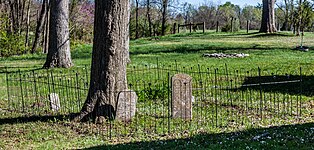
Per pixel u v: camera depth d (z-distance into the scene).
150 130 7.81
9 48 27.38
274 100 10.17
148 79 13.80
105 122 8.35
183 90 8.56
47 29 27.77
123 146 6.80
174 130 7.77
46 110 9.74
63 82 13.54
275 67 16.19
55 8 16.92
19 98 11.32
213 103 10.18
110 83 8.52
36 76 14.80
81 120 8.53
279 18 47.09
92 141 7.20
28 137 7.53
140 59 20.14
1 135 7.70
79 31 35.72
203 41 29.05
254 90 11.79
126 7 8.68
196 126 8.03
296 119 8.57
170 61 19.11
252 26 55.84
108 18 8.47
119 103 8.44
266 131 7.43
